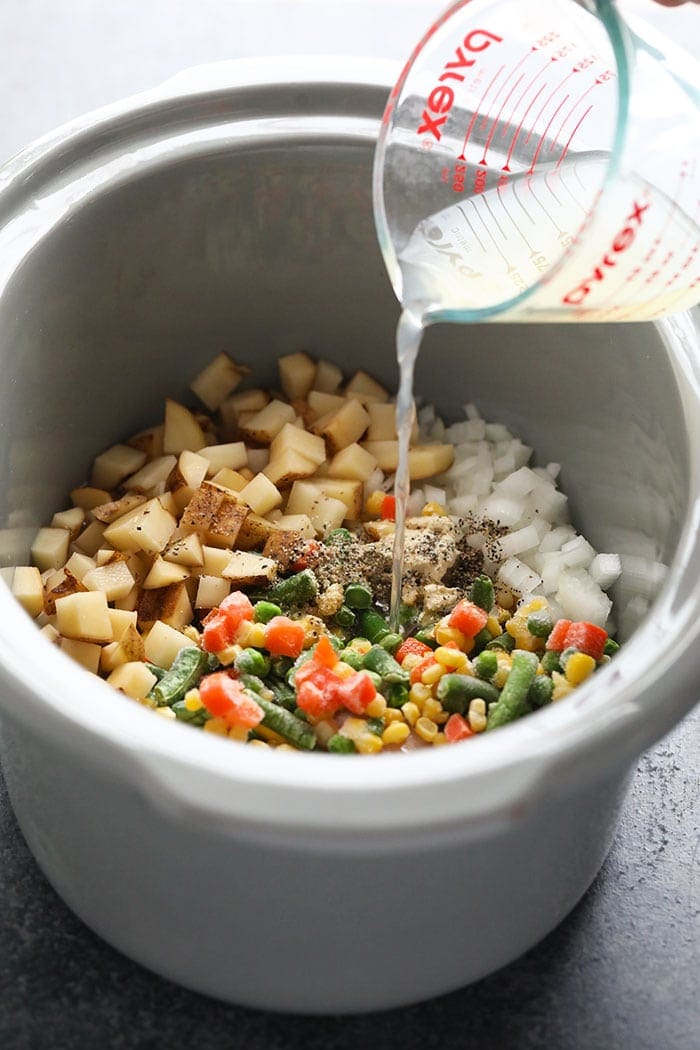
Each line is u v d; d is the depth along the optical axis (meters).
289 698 0.62
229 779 0.50
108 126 0.67
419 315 0.59
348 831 0.50
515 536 0.69
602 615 0.67
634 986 0.60
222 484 0.70
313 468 0.71
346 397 0.74
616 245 0.54
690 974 0.60
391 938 0.55
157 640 0.65
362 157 0.68
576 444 0.70
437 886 0.54
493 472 0.72
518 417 0.72
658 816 0.64
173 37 0.89
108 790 0.52
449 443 0.74
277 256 0.71
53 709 0.52
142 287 0.69
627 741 0.52
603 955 0.60
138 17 0.90
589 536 0.70
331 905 0.54
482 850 0.53
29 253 0.64
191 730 0.51
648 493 0.64
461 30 0.59
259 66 0.69
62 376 0.68
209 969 0.57
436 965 0.57
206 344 0.73
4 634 0.54
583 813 0.56
